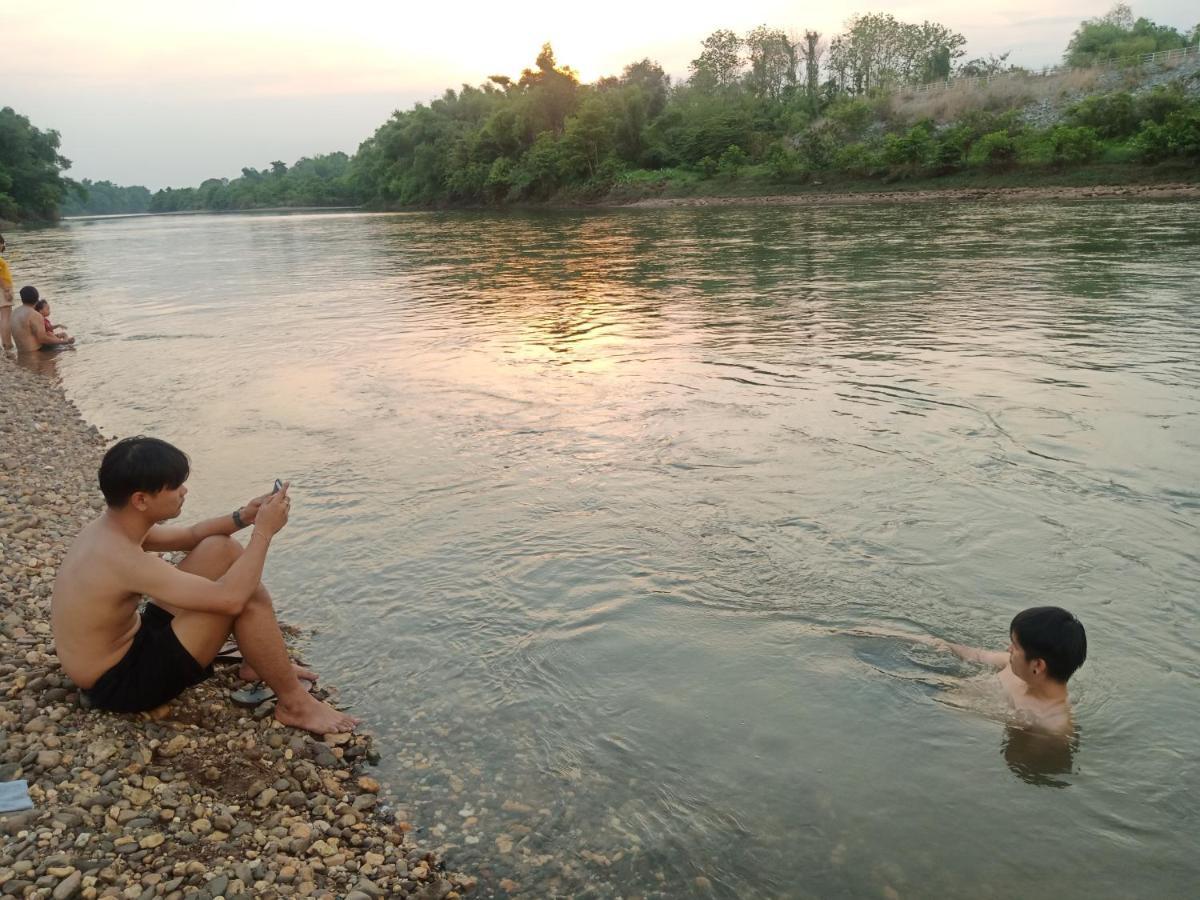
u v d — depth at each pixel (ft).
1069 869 10.24
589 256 88.63
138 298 69.21
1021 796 11.43
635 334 43.24
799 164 193.06
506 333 45.42
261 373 38.50
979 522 19.31
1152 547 17.81
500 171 262.47
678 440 25.88
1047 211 112.57
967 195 155.94
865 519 19.74
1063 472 21.85
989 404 27.58
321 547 19.94
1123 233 78.02
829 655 14.76
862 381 31.27
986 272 57.88
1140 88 183.01
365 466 25.23
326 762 12.71
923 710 13.26
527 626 16.19
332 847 10.93
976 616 15.69
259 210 461.37
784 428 26.48
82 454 28.02
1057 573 16.98
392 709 14.01
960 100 206.08
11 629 15.21
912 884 10.14
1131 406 26.61
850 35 312.50
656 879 10.44
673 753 12.62
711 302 52.31
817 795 11.64
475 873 10.64
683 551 18.72
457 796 12.01
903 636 15.20
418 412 30.63
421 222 191.72
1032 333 37.68
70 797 10.94
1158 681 13.62
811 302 49.96
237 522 13.92
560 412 29.58
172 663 12.29
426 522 21.01
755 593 16.88
